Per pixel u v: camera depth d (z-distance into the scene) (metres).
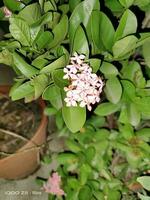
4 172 0.53
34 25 0.33
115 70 0.36
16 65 0.32
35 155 0.53
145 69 0.47
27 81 0.35
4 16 0.38
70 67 0.32
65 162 0.49
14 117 0.55
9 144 0.53
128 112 0.41
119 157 0.52
